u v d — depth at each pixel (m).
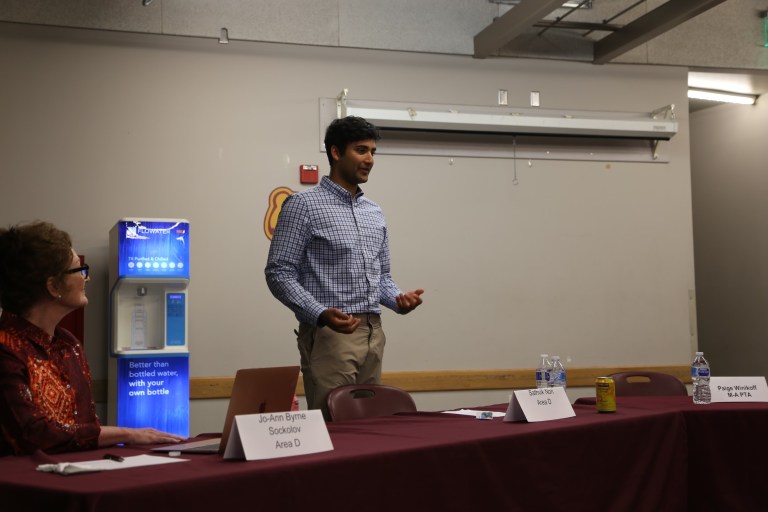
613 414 2.49
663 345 6.15
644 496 2.38
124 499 1.30
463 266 5.79
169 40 5.32
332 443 1.88
